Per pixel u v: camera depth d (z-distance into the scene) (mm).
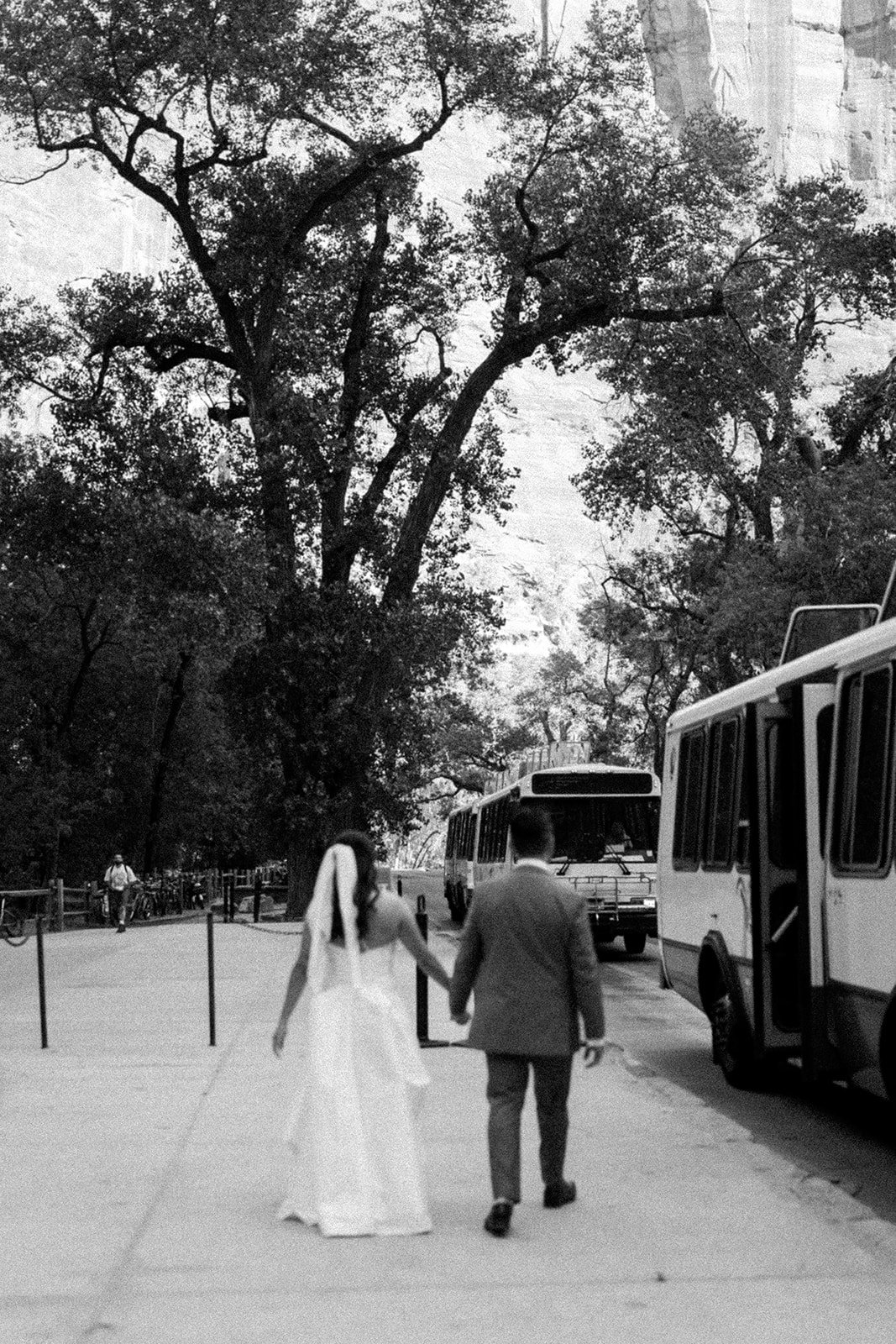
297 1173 7188
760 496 42438
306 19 37469
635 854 27438
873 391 45188
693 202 39312
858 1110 11602
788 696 11141
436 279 40719
